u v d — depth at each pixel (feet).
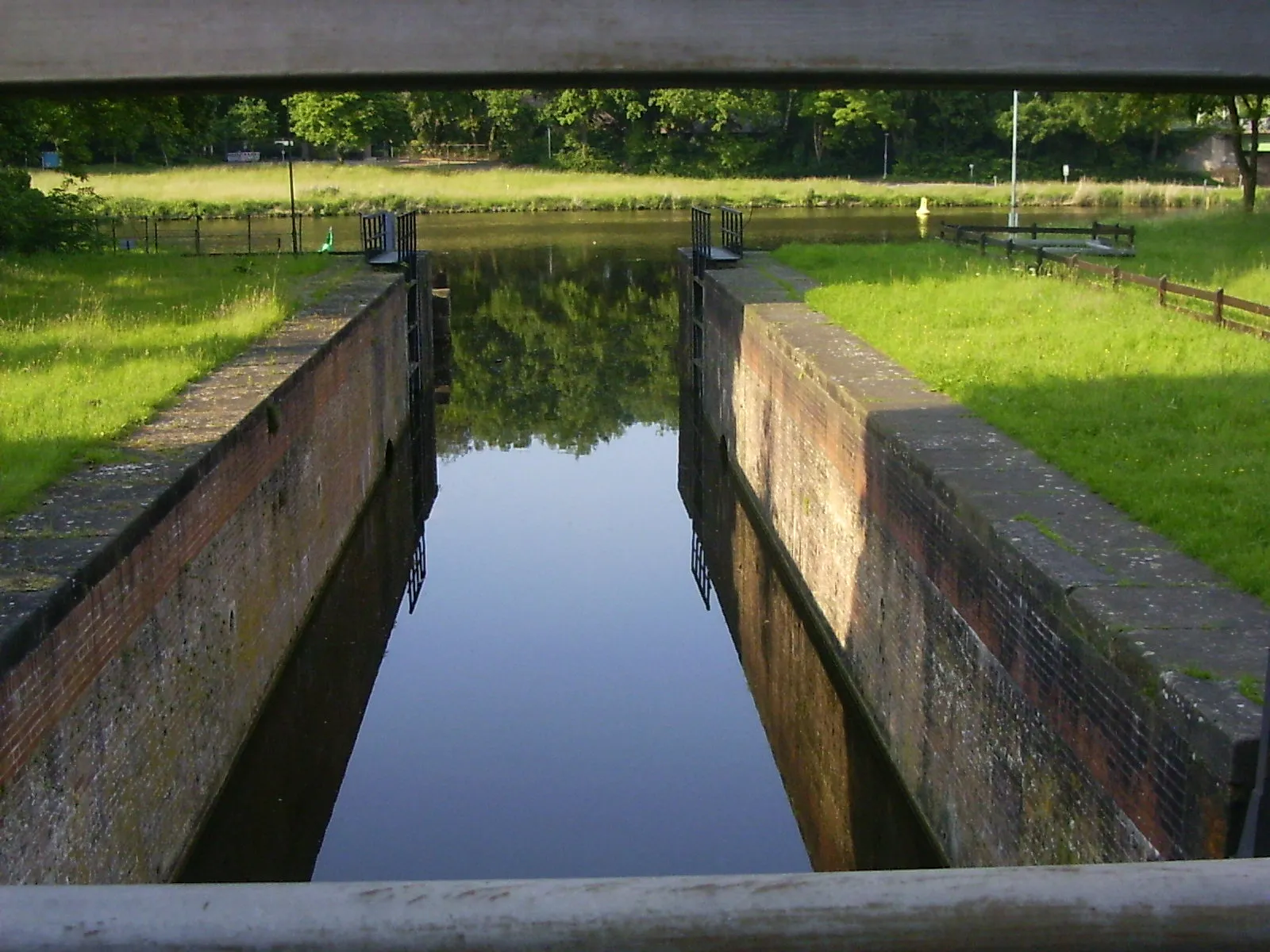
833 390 38.70
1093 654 20.13
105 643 23.41
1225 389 35.68
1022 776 23.29
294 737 37.17
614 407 78.23
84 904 5.39
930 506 28.86
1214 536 23.49
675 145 208.74
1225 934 5.49
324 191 168.35
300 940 5.39
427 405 78.64
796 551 44.96
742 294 60.34
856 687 36.27
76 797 22.00
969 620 26.18
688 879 5.59
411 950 5.41
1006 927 5.48
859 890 5.54
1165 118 110.52
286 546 39.04
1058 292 55.01
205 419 33.58
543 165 210.59
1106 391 35.63
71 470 28.55
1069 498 26.58
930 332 46.44
